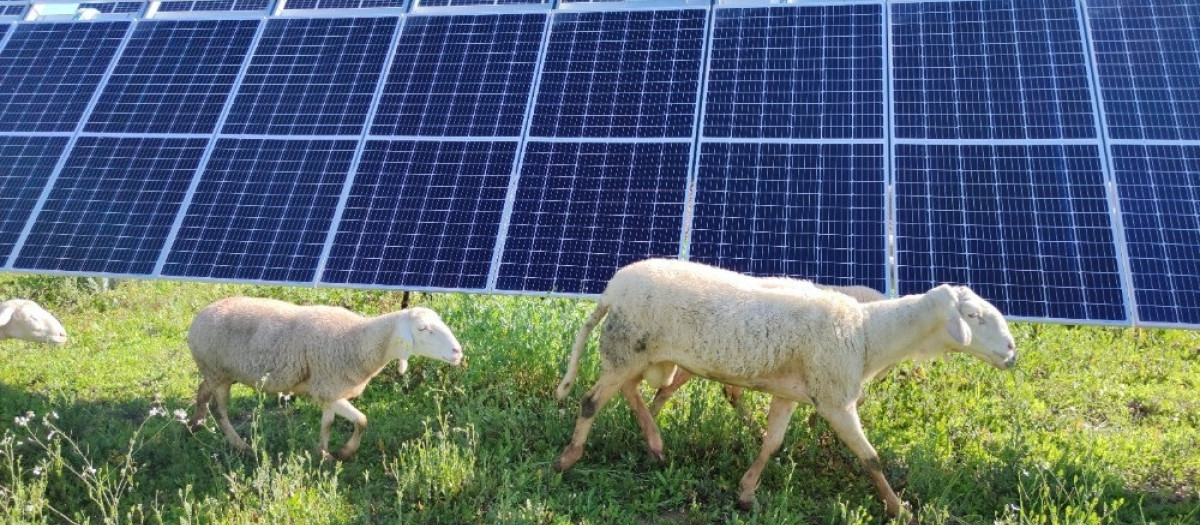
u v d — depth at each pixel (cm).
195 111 1220
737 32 1172
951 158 1014
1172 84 1024
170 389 1065
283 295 1423
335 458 889
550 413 953
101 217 1130
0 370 1110
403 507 809
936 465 859
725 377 816
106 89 1268
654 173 1058
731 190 1031
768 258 980
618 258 997
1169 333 1242
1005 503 816
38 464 846
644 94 1130
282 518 746
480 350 1066
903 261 955
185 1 1399
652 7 1222
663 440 910
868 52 1120
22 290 1393
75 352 1178
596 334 1078
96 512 805
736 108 1098
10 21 1402
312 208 1095
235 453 892
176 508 776
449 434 938
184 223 1109
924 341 809
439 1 1324
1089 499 820
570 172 1074
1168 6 1088
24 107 1267
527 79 1173
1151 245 921
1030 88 1052
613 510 806
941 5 1145
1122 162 977
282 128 1180
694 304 798
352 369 865
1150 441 945
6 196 1170
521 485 823
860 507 782
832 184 1019
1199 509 812
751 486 823
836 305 795
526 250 1018
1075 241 937
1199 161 965
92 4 1452
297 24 1302
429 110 1163
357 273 1032
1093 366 1152
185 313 1345
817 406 801
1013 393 1042
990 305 802
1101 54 1062
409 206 1077
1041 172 987
